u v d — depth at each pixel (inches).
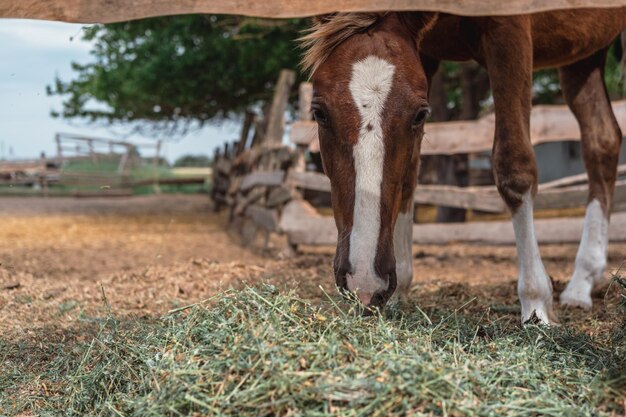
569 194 283.3
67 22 96.3
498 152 141.9
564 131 280.4
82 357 121.6
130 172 987.3
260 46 462.3
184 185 1027.9
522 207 142.3
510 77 139.4
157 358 105.1
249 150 416.2
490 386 93.9
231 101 552.4
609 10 169.6
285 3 97.9
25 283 210.4
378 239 104.9
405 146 110.3
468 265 289.1
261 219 342.6
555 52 166.2
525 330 121.9
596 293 186.9
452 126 294.8
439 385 89.7
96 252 341.1
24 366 126.7
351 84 109.4
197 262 229.9
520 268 144.6
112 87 544.1
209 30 494.3
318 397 87.7
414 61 113.9
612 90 460.1
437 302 172.4
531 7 95.4
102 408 101.6
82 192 877.2
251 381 92.6
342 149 108.5
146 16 97.2
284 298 111.5
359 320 105.7
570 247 347.9
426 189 298.5
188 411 92.6
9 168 970.1
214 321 110.7
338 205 110.3
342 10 97.7
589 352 113.7
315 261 274.4
